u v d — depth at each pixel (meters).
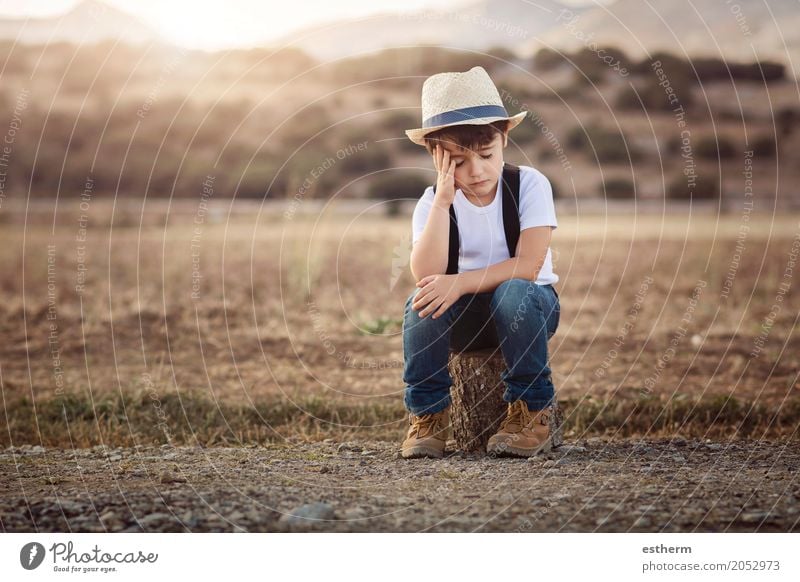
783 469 3.47
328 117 34.25
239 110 35.25
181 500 2.97
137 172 29.92
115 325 7.53
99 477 3.37
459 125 3.67
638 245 13.77
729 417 4.79
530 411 3.71
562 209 22.19
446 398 3.76
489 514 2.81
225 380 5.74
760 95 39.00
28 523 2.79
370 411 5.01
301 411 5.00
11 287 9.87
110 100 35.91
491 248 3.78
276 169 27.17
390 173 26.52
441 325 3.66
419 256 3.78
